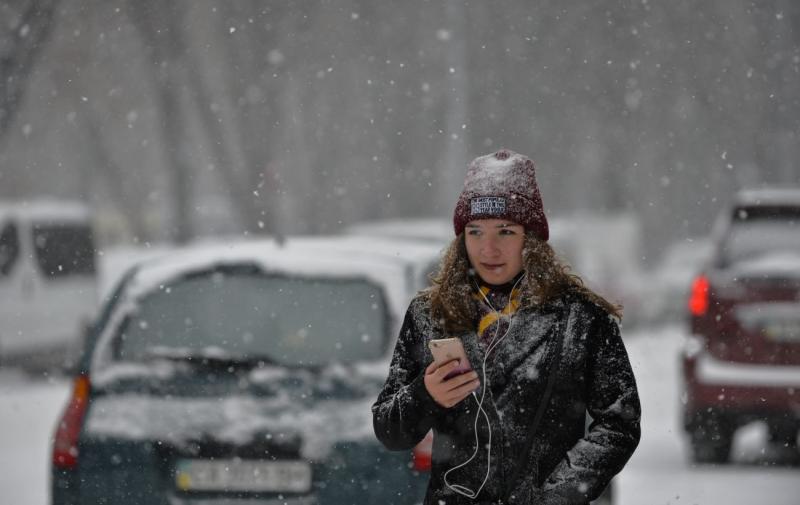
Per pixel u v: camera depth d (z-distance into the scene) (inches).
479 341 412.2
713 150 5457.7
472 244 419.2
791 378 1134.4
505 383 406.3
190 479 656.4
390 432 404.5
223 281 721.6
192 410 665.6
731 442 1177.4
